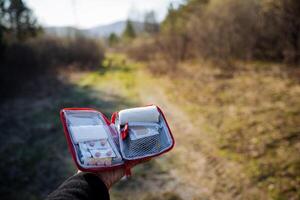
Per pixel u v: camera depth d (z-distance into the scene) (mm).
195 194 4816
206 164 5633
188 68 15305
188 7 20844
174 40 18500
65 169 5855
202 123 7590
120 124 1474
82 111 1457
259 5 12922
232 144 6172
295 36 11242
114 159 1307
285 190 4453
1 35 14461
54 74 17000
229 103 8703
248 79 10812
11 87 12320
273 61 12969
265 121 6871
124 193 4965
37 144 7062
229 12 14133
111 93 12094
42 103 10656
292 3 10969
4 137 7543
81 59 21938
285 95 8352
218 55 14242
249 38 13438
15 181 5516
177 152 6266
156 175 5461
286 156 5301
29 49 16766
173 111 9016
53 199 983
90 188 1089
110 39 56594
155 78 14695
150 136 1442
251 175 4980
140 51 25641
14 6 16859
